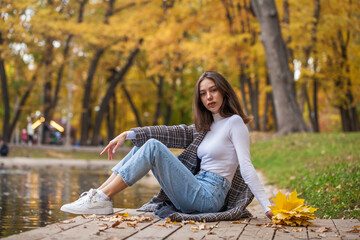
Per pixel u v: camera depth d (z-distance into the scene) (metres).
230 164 3.55
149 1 22.00
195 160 3.65
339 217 4.22
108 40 23.66
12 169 13.69
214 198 3.49
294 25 18.38
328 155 9.60
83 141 26.45
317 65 22.73
